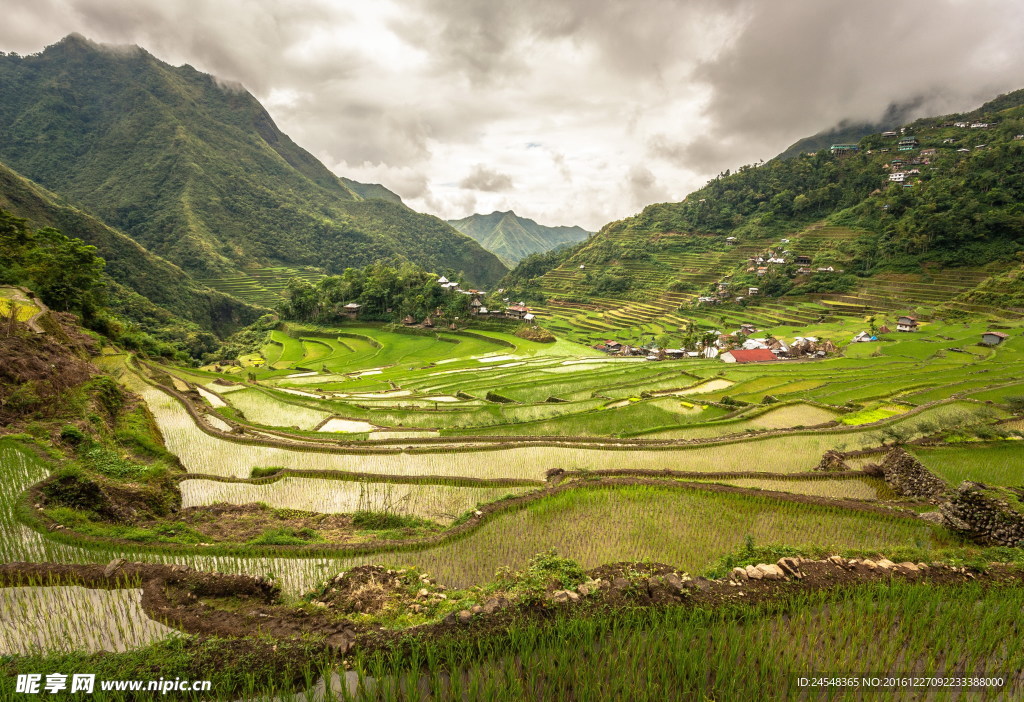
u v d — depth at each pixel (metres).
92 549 12.44
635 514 16.94
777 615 9.20
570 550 14.69
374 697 7.12
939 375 54.16
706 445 28.52
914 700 7.19
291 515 18.22
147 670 7.24
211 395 41.25
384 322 120.19
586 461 25.52
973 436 26.70
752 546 12.62
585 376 59.41
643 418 38.25
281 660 7.67
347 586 11.42
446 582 12.98
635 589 9.63
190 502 19.30
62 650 7.92
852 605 9.38
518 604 9.09
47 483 14.67
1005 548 12.55
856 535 15.70
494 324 110.25
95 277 56.66
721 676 7.44
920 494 19.81
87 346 41.03
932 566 11.06
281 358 92.25
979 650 8.09
